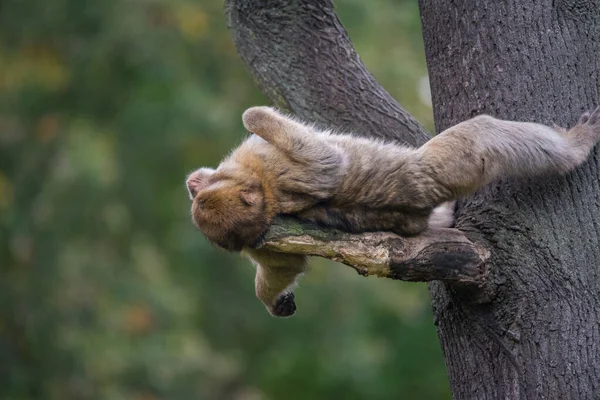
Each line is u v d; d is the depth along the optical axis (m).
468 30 7.59
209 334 21.80
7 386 18.64
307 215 7.04
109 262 20.33
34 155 20.53
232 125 19.62
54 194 20.05
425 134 8.34
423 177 6.93
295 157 7.07
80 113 20.80
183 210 20.75
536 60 7.35
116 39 19.83
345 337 18.30
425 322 16.73
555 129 7.14
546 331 6.86
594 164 7.13
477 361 7.11
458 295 7.14
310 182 6.99
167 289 20.56
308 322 19.33
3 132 20.88
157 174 20.08
